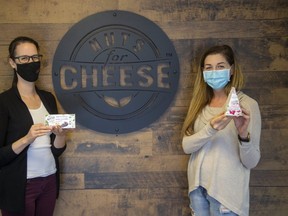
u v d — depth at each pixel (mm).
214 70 1552
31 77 1598
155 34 1923
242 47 1938
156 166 1987
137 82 1942
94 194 1996
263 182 1988
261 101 1957
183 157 1982
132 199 1997
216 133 1520
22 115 1562
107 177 1990
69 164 1982
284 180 1982
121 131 1963
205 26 1935
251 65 1944
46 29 1926
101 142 1979
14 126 1548
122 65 1936
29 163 1582
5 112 1536
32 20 1923
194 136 1528
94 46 1929
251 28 1934
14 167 1546
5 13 1917
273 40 1934
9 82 1934
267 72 1945
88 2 1921
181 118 1967
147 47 1932
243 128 1390
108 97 1949
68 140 1973
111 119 1956
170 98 1948
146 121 1955
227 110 1369
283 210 1988
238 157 1486
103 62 1933
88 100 1943
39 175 1610
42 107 1676
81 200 1995
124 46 1930
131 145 1980
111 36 1927
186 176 1988
